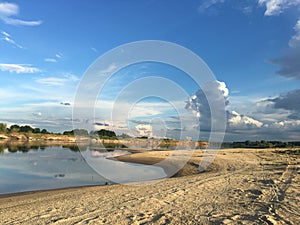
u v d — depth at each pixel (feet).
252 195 34.32
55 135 314.35
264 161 85.51
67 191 47.52
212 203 31.17
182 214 26.68
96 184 56.34
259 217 24.06
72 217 26.91
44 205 33.86
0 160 98.27
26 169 76.95
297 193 34.63
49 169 77.05
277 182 42.88
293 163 75.10
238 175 53.98
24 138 290.15
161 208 29.60
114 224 24.20
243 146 161.68
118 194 38.99
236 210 27.30
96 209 29.99
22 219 27.04
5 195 46.19
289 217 24.02
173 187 43.11
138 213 27.71
